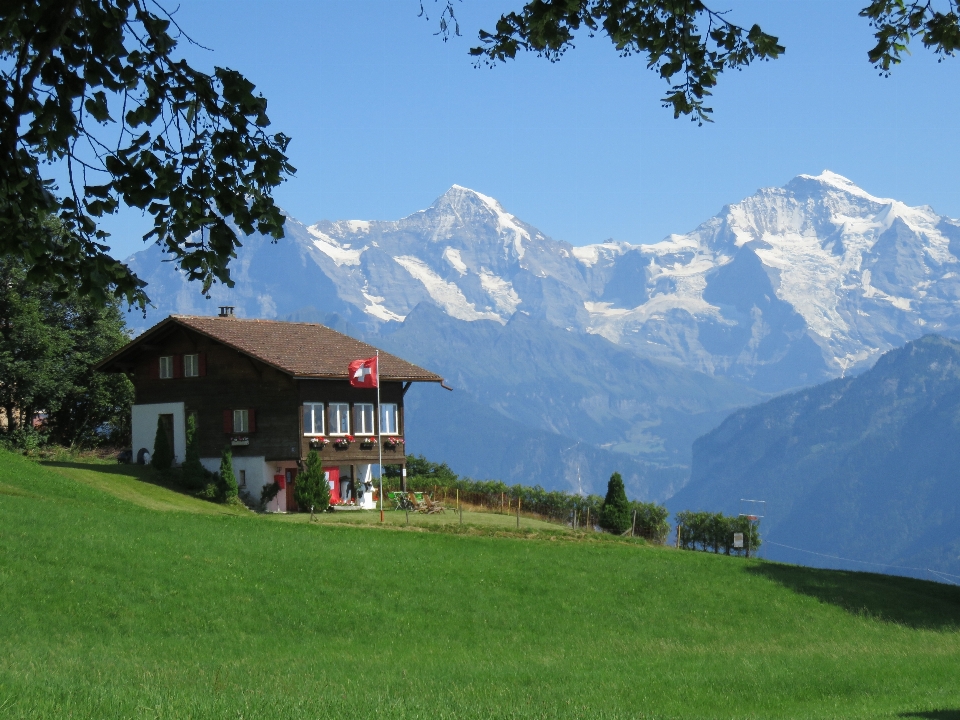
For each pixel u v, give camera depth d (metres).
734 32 12.15
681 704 19.86
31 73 9.76
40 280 10.38
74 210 10.26
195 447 52.50
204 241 10.59
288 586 30.75
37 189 10.05
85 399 67.81
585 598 34.50
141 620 26.08
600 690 20.73
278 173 10.64
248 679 19.64
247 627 27.05
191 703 14.52
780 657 26.81
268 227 10.80
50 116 9.82
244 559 32.81
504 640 28.47
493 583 34.75
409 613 30.25
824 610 36.22
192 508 48.00
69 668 18.89
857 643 31.20
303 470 54.34
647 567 39.66
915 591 41.19
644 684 21.70
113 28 9.66
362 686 19.52
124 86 10.09
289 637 26.70
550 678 21.97
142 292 10.64
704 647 29.16
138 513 39.75
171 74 10.28
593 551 42.22
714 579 38.91
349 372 52.94
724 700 20.56
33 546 29.77
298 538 37.88
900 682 23.11
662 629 31.84
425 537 41.72
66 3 9.55
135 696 15.03
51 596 26.27
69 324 67.62
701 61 12.30
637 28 12.24
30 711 13.05
